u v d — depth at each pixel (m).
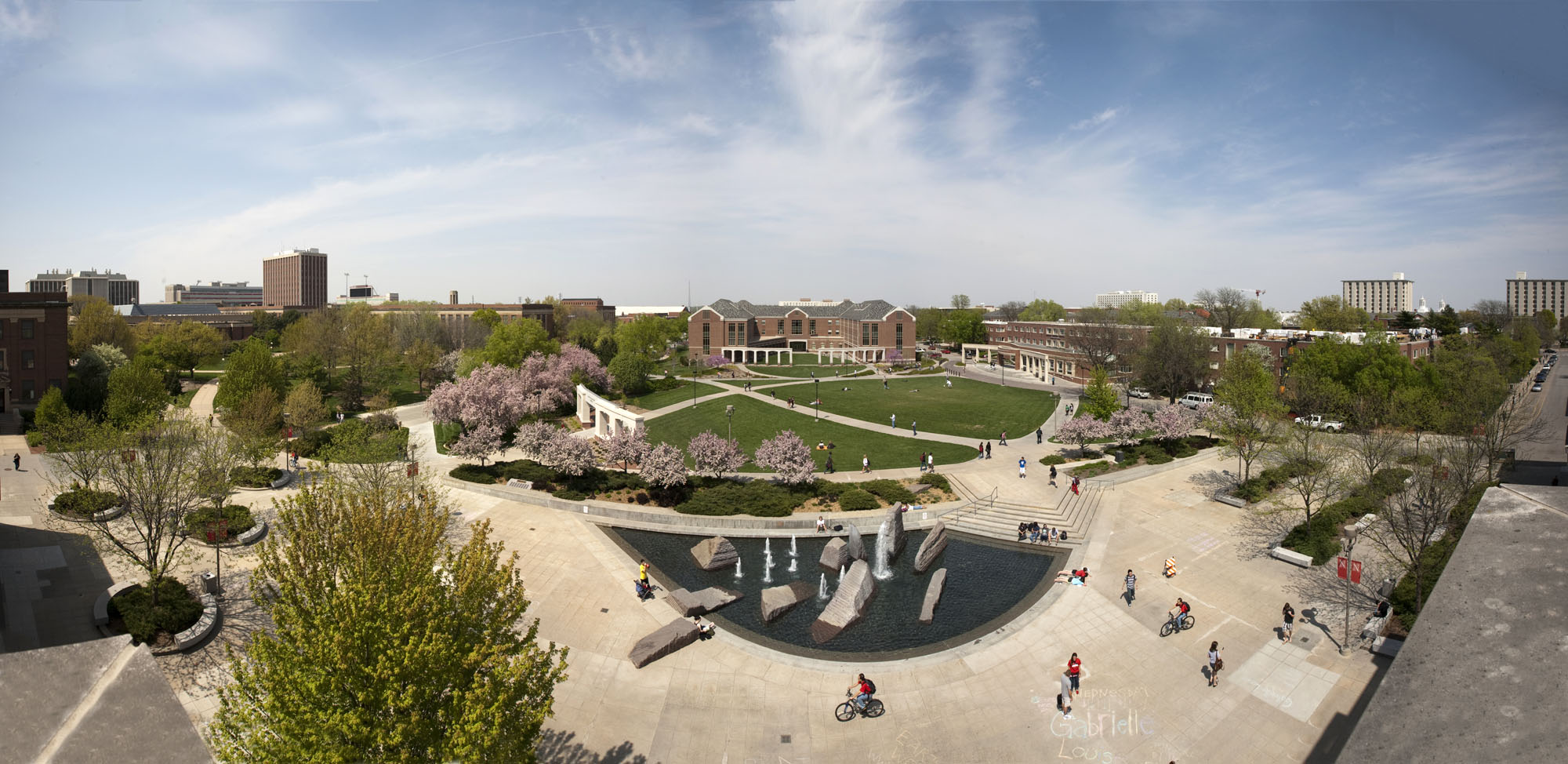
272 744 16.75
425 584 19.70
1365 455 44.69
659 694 29.92
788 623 36.97
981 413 88.56
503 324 118.56
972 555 45.62
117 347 100.06
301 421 68.38
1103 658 32.69
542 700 20.11
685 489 55.94
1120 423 64.56
